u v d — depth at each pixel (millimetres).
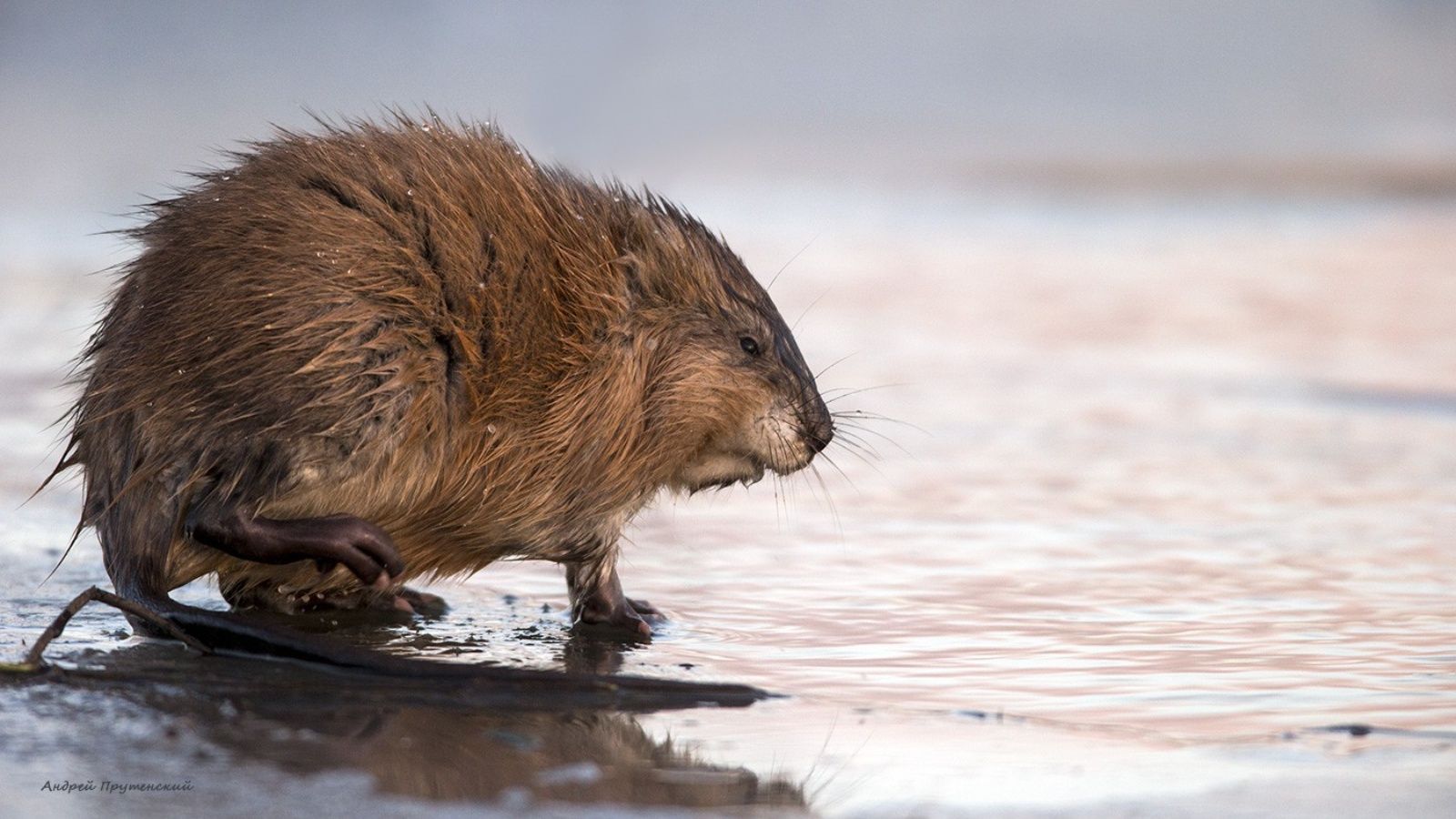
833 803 9648
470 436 13781
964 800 9727
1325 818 9414
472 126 15305
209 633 12836
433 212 13602
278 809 9203
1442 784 10008
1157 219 48625
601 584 14758
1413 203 51312
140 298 13453
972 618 14633
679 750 10664
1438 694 12102
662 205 16031
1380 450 22672
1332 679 12555
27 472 20328
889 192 53812
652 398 14883
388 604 15258
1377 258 40812
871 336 31516
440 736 10812
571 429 14203
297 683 12023
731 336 15297
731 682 12461
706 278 15305
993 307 34656
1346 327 32344
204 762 10055
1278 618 14508
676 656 13430
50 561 16484
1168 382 27672
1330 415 25203
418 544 14430
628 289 14797
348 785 9656
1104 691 12250
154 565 13211
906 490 20750
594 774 10039
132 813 9086
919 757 10562
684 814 9352
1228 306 34812
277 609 15023
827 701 12000
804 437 15773
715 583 16219
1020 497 20219
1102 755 10602
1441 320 32781
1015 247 43375
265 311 12852
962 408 25859
